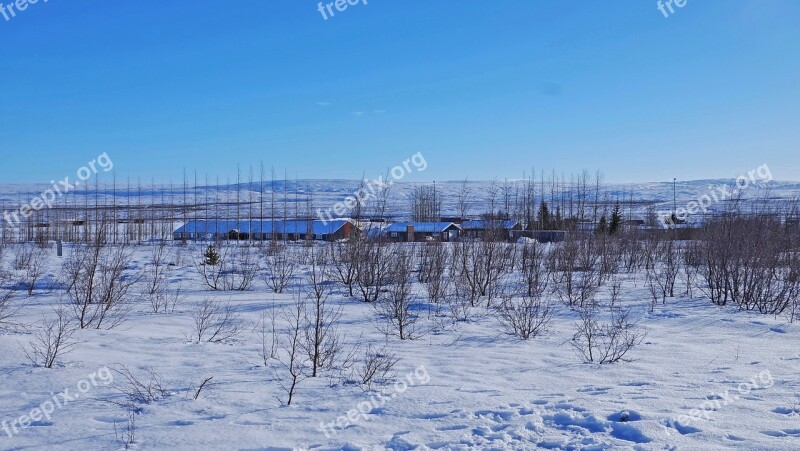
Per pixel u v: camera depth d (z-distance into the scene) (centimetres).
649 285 1994
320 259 2392
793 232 2005
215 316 1361
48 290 1844
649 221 4019
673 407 644
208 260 2562
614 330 1171
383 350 1040
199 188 15788
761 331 1226
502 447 540
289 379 819
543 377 838
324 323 1312
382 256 1888
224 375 835
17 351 930
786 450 498
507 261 2403
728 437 542
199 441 574
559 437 561
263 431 602
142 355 952
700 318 1382
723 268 1666
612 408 644
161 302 1599
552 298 1747
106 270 1656
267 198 12600
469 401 699
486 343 1117
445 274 2084
